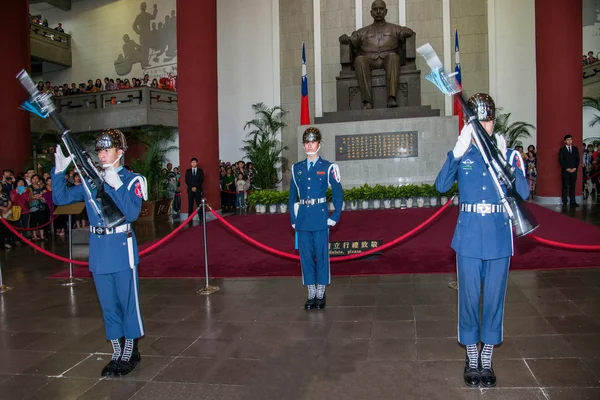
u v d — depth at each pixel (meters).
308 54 19.81
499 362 3.56
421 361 3.65
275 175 19.11
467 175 3.30
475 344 3.30
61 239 11.41
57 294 6.32
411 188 12.27
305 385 3.36
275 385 3.39
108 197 3.49
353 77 14.02
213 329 4.61
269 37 20.08
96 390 3.45
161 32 21.20
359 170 13.50
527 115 17.92
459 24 18.50
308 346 4.06
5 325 5.08
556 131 12.74
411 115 13.41
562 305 4.74
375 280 6.11
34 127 19.34
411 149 13.30
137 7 21.62
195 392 3.34
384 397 3.14
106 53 22.31
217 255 8.13
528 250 7.05
